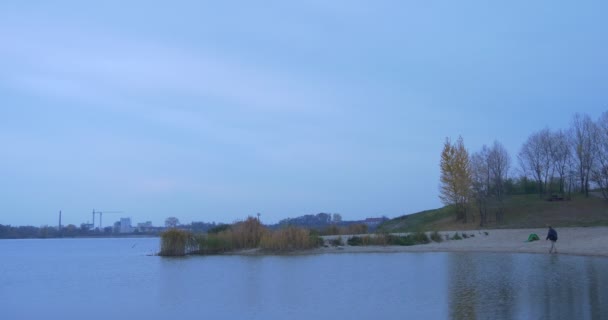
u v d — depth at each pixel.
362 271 38.62
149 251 82.12
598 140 73.62
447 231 67.38
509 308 22.67
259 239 61.00
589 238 50.00
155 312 25.16
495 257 45.12
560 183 81.31
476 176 75.75
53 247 115.38
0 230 164.25
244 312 24.31
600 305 22.53
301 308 24.84
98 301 28.98
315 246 59.38
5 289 34.84
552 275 31.88
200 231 66.00
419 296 26.89
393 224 91.25
